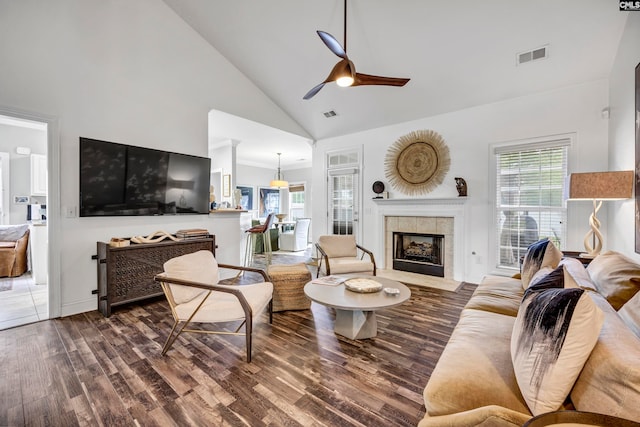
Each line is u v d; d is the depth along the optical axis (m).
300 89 4.66
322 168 6.06
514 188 3.96
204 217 4.17
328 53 3.83
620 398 0.82
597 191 2.56
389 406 1.65
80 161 2.98
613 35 2.81
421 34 3.25
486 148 4.11
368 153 5.38
